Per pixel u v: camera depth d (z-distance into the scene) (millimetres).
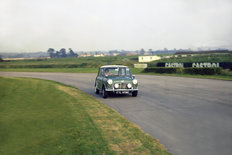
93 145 4848
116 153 4449
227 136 5477
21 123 6383
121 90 11609
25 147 4711
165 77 26359
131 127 6273
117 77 12102
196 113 7941
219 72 26453
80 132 5695
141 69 43000
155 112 8289
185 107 9070
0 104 8883
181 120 7051
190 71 29469
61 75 33156
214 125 6414
